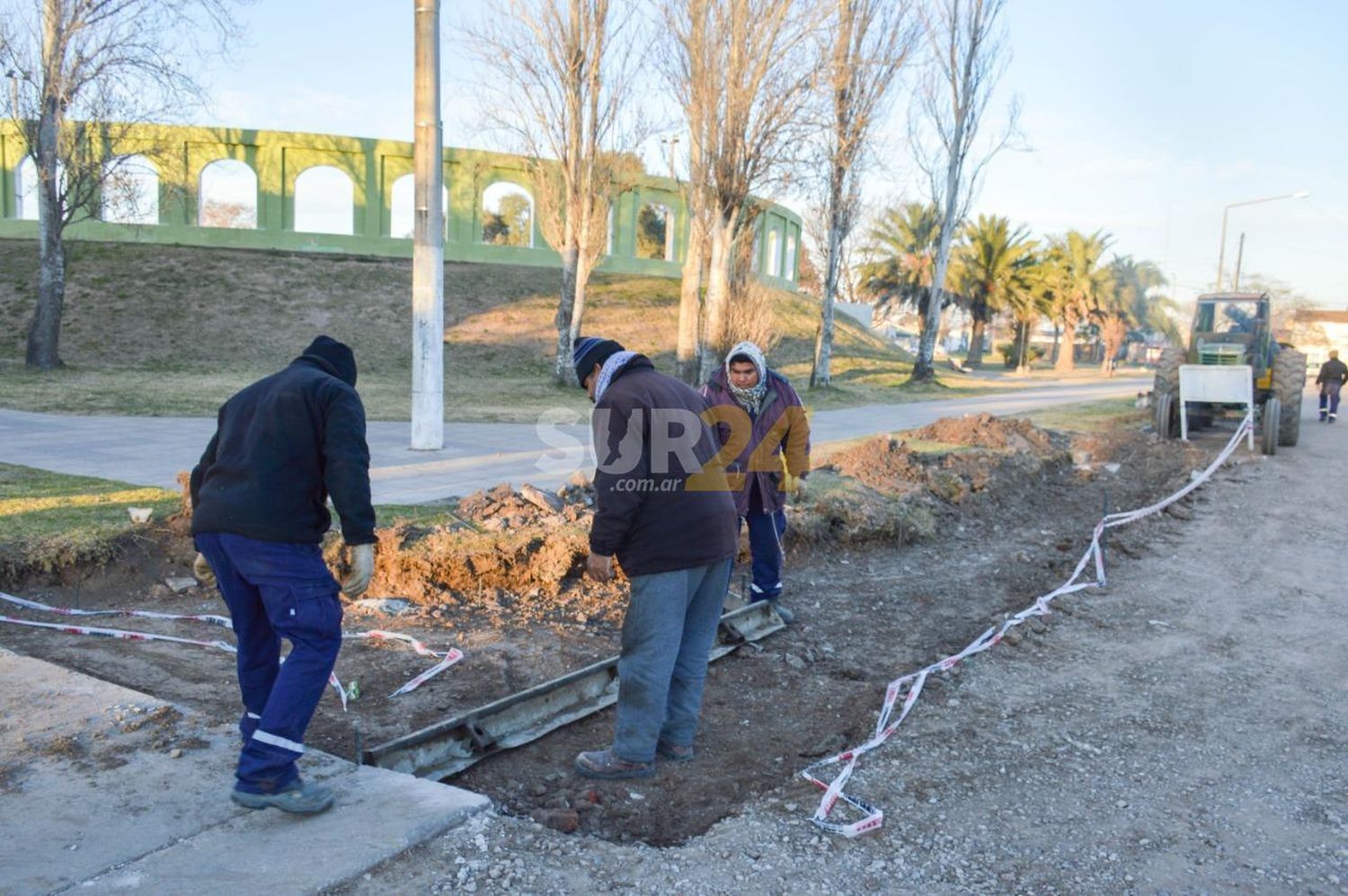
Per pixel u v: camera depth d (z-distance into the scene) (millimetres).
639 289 36219
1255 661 5844
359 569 3289
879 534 8414
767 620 6230
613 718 4633
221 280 31672
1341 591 7559
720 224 21125
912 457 10703
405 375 26484
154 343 27109
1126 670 5594
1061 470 13047
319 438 3232
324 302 31281
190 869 2859
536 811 3523
